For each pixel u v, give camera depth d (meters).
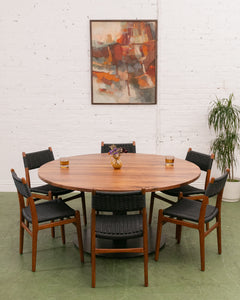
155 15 4.47
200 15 4.47
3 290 2.36
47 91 4.67
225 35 4.51
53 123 4.75
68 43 4.55
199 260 2.81
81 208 4.12
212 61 4.57
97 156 3.62
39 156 3.65
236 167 4.80
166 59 4.57
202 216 2.54
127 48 4.51
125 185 2.45
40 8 4.47
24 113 4.72
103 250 2.38
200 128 4.73
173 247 3.06
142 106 4.69
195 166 3.11
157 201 4.38
